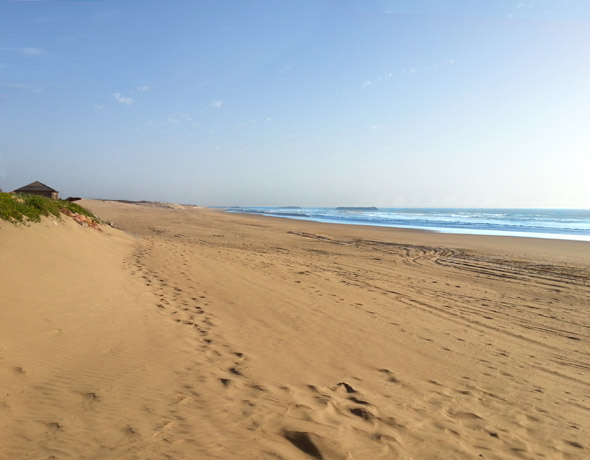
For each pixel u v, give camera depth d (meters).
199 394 3.99
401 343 6.38
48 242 9.01
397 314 8.23
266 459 2.97
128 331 5.78
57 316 5.72
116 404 3.63
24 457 2.76
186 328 6.27
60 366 4.32
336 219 58.97
